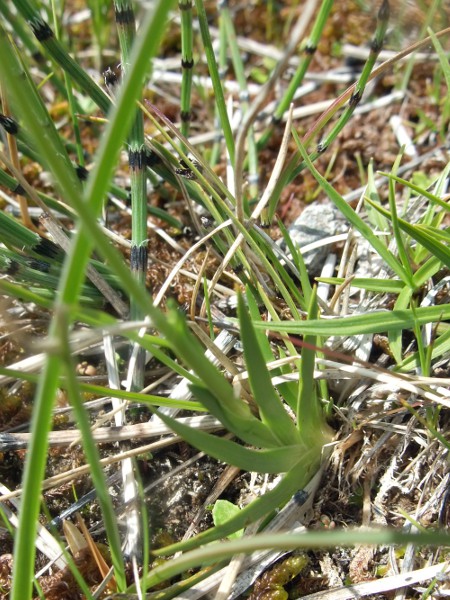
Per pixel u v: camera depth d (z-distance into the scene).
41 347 0.05
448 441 0.09
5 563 0.09
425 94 0.16
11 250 0.10
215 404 0.07
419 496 0.09
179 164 0.10
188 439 0.07
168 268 0.12
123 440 0.09
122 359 0.11
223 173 0.14
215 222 0.11
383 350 0.10
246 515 0.07
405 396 0.09
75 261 0.05
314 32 0.11
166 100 0.17
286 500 0.09
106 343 0.10
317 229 0.12
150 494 0.09
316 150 0.11
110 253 0.05
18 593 0.06
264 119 0.16
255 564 0.08
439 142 0.14
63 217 0.13
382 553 0.09
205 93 0.16
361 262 0.12
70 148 0.13
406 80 0.15
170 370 0.11
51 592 0.08
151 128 0.16
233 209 0.10
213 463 0.10
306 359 0.07
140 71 0.05
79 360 0.11
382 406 0.09
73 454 0.10
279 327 0.08
